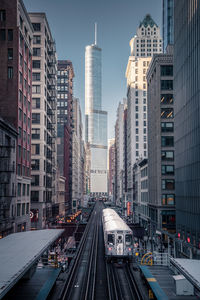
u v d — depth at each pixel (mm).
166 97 65438
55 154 83875
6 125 37688
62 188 98875
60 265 29375
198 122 38438
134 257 35375
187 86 43438
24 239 24422
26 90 51781
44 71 68625
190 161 41562
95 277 27812
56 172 85375
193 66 40625
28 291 20094
